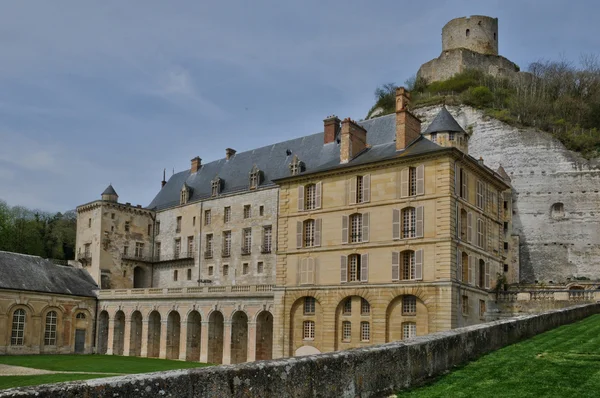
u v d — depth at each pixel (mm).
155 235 85938
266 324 60094
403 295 46875
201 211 79062
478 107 86312
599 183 74688
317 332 50875
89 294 75062
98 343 74500
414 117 52312
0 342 66000
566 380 15078
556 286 66125
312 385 12070
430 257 45844
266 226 70812
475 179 51281
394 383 14484
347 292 49344
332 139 68250
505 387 14570
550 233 75750
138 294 70312
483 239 51750
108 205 81500
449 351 17109
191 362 60875
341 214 50969
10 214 106000
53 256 107625
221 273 74688
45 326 70500
